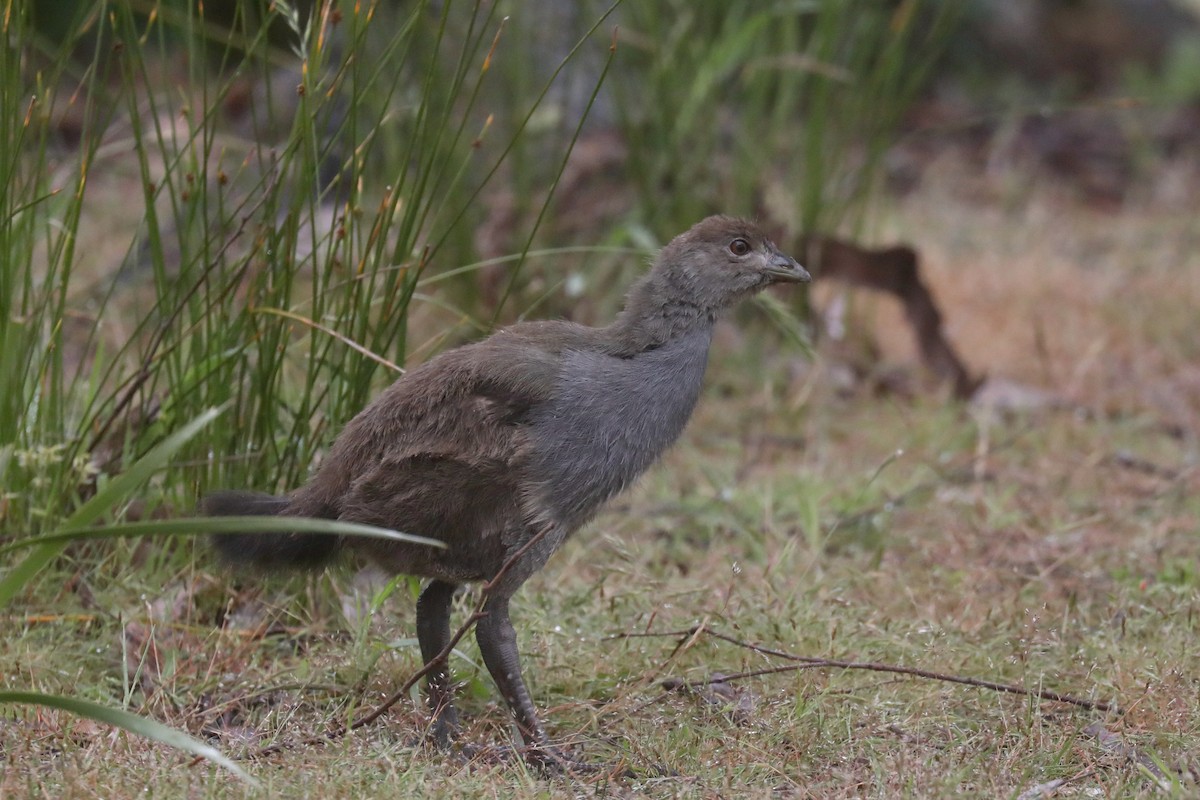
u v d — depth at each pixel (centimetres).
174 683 852
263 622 943
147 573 978
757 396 1449
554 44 1691
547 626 933
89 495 1018
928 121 2542
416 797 716
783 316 1134
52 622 913
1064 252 1980
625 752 790
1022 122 2558
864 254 1508
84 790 694
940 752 786
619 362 847
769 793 727
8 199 962
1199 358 1612
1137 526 1158
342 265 1013
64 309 1030
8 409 961
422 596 852
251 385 993
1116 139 2531
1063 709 846
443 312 1445
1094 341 1639
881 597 1016
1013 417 1435
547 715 832
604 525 1144
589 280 1534
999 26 2823
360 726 806
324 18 940
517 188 1492
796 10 1483
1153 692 837
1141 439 1376
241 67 965
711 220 898
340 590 974
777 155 1664
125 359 1252
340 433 881
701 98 1473
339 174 944
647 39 1526
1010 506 1201
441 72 1384
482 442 795
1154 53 2961
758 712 834
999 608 984
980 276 1841
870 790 743
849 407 1469
